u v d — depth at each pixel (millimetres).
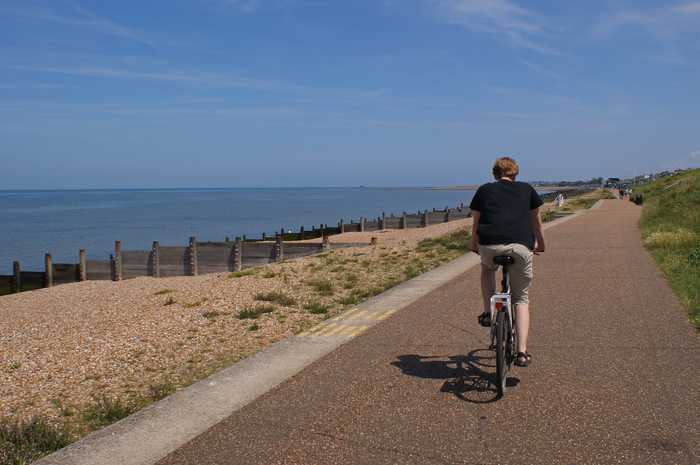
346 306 9742
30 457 4324
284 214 99938
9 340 9195
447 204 153875
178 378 6324
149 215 98562
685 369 5438
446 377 5430
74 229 64688
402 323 7688
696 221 19172
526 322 5223
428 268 13984
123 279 22047
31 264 34688
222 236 53562
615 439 4023
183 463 3842
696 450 3842
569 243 17078
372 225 41406
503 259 5043
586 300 8734
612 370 5484
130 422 4527
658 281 10148
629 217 29656
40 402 5805
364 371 5656
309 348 6551
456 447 3973
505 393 4961
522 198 5254
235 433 4281
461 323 7582
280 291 11656
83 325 9945
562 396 4855
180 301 11328
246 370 5773
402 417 4500
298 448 4012
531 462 3742
